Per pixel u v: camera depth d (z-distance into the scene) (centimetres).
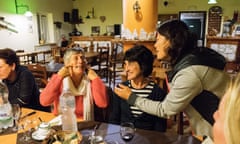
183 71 118
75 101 175
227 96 53
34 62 666
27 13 725
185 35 121
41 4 824
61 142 119
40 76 351
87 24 1038
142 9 413
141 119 169
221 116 54
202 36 873
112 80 593
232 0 819
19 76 204
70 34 1020
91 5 1018
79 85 176
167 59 131
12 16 698
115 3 977
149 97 169
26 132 140
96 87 175
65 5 982
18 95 203
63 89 170
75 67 171
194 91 116
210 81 115
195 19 875
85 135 134
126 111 173
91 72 180
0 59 190
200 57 118
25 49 761
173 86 123
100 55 606
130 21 425
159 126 168
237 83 51
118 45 586
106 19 1005
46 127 140
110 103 181
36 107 216
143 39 402
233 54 367
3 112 152
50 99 172
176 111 122
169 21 127
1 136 137
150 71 170
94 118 182
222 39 377
